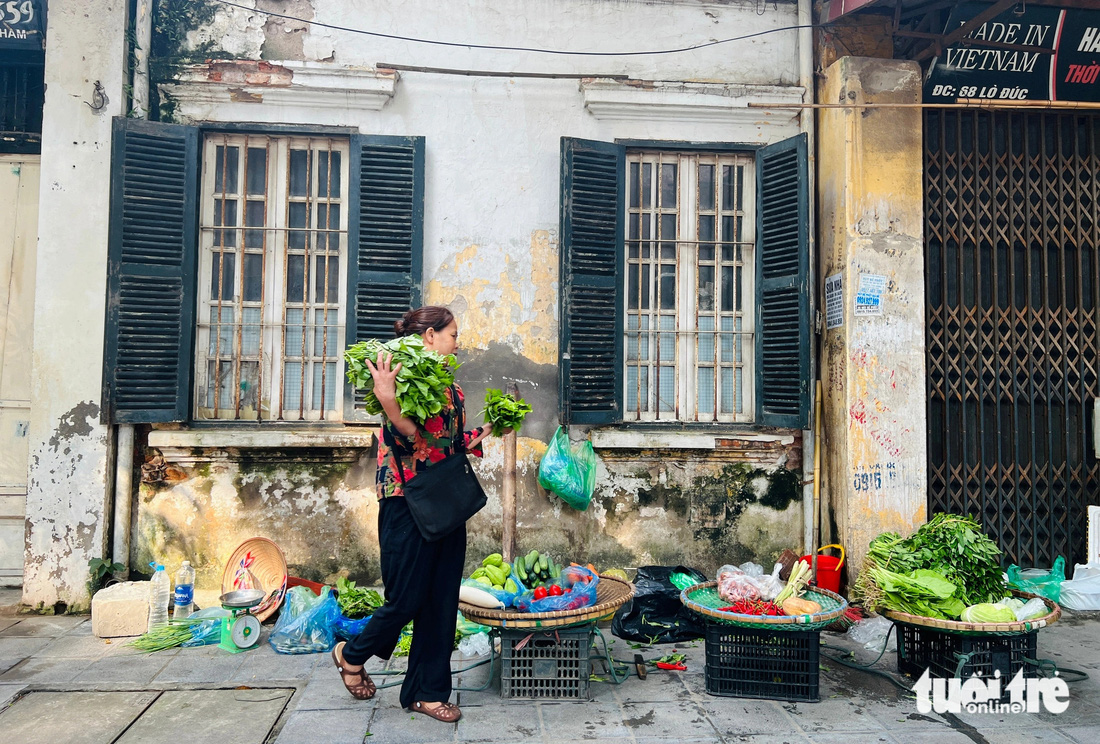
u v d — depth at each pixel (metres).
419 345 2.75
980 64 4.71
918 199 4.63
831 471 4.73
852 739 2.77
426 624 2.90
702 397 4.97
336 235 4.72
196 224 4.55
